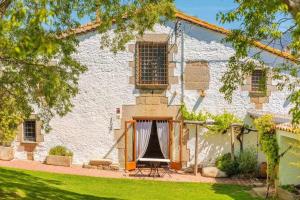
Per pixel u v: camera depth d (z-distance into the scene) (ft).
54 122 61.36
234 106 59.77
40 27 19.72
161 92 60.23
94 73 60.39
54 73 33.19
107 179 52.75
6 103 35.55
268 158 45.65
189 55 59.67
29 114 36.73
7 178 43.60
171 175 57.21
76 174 54.70
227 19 30.17
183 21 59.41
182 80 59.88
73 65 35.83
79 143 61.16
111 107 60.64
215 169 57.16
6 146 61.72
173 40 59.57
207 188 49.93
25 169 54.60
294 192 42.73
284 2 24.86
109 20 35.09
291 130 40.78
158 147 66.28
